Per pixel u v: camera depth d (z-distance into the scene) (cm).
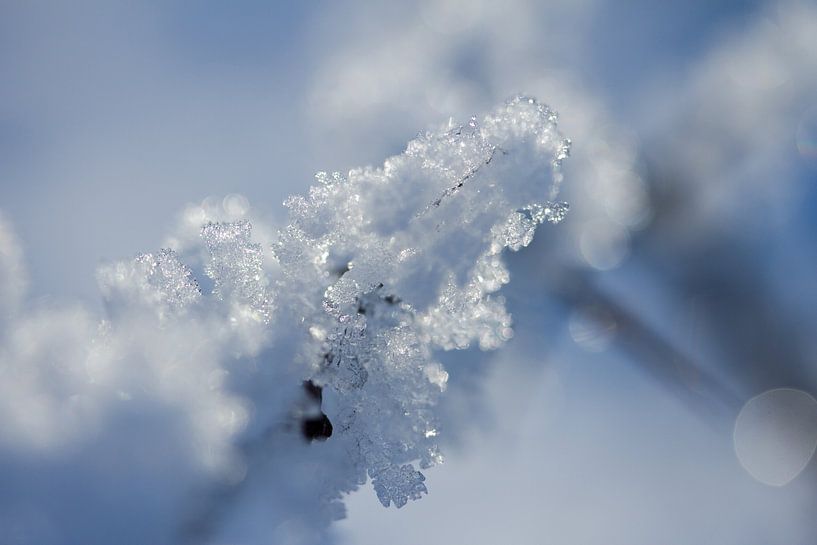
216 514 17
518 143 17
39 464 17
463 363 18
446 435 17
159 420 17
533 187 17
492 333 17
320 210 17
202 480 17
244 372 17
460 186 17
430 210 17
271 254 18
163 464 17
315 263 17
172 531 17
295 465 17
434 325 17
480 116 19
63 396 17
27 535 17
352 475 17
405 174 17
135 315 17
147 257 17
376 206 17
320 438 17
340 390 17
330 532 17
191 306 17
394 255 17
